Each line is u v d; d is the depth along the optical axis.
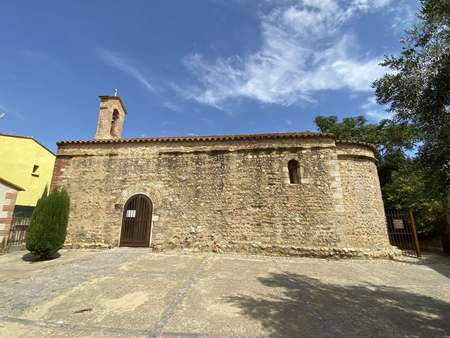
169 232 11.04
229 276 6.77
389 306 4.93
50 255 9.32
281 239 10.43
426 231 13.62
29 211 16.20
